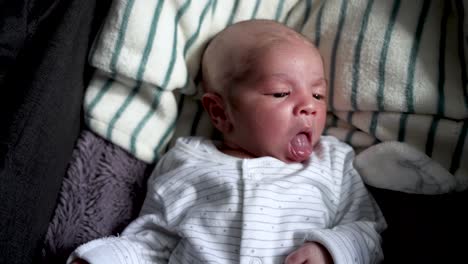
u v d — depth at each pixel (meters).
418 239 0.82
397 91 0.85
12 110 0.64
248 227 0.75
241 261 0.74
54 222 0.82
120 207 0.89
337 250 0.70
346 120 0.93
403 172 0.86
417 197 0.87
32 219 0.67
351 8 0.91
